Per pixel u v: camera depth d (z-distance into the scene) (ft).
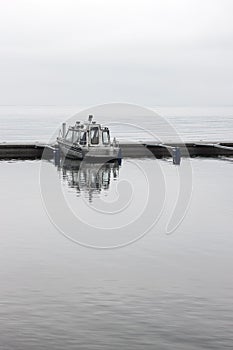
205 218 76.74
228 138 317.83
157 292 45.19
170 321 39.27
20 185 105.19
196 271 51.31
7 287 46.11
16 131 398.62
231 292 45.29
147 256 57.06
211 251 58.90
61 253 57.82
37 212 79.66
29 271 50.90
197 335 37.11
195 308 41.73
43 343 35.68
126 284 47.26
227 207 84.69
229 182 111.14
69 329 37.76
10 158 160.45
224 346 35.60
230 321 39.37
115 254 57.82
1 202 87.20
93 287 46.34
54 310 41.04
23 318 39.47
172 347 35.40
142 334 37.14
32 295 44.19
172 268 52.31
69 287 46.26
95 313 40.57
